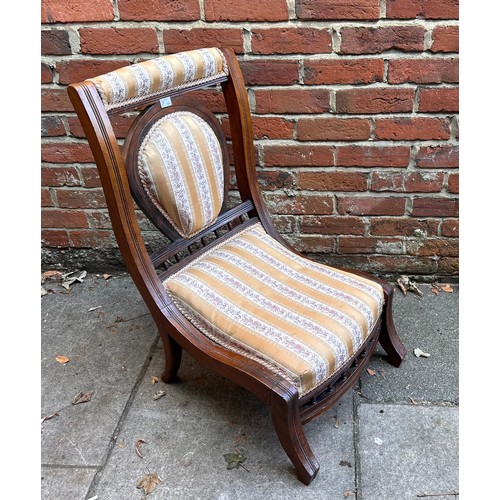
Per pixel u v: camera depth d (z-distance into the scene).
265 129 1.80
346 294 1.44
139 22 1.65
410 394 1.62
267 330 1.32
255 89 1.73
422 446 1.46
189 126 1.44
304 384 1.23
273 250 1.62
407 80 1.67
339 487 1.36
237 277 1.49
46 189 2.02
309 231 2.02
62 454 1.49
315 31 1.61
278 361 1.25
